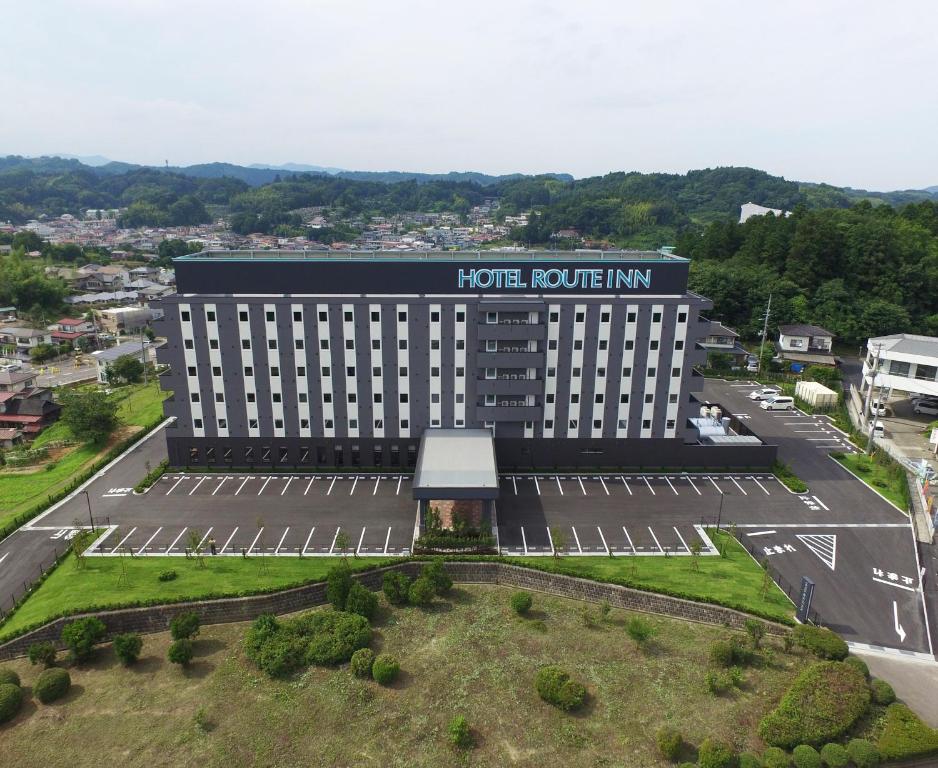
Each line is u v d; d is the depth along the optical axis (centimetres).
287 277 6744
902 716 3631
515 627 4603
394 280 6769
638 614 4800
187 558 5425
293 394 7031
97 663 4228
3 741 3562
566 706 3753
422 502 5934
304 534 5853
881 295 13450
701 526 6078
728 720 3709
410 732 3622
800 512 6381
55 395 10462
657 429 7225
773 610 4675
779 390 10525
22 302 18400
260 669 4138
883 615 4759
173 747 3512
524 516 6216
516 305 6625
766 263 14812
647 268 6744
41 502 6462
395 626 4581
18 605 4778
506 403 7075
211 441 7194
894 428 8975
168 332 6806
